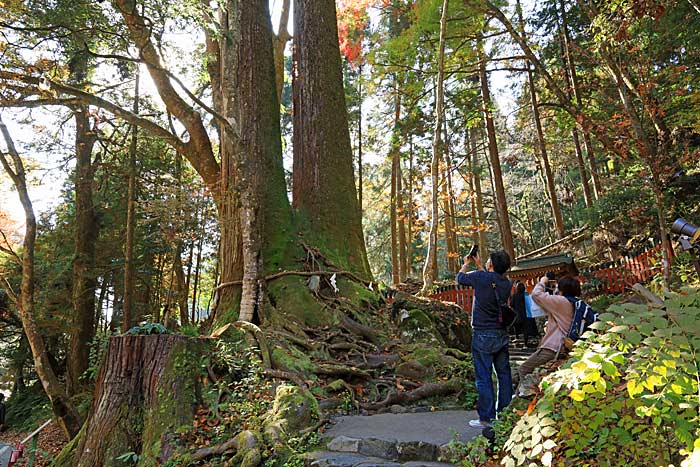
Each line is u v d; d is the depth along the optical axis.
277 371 6.45
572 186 30.20
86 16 8.25
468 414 5.77
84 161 18.25
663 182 9.45
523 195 32.75
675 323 2.30
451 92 20.20
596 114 15.16
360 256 10.66
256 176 9.88
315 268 9.62
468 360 7.94
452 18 15.33
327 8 11.77
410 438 4.49
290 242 9.78
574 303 4.23
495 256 4.63
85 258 17.67
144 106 17.22
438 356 7.62
